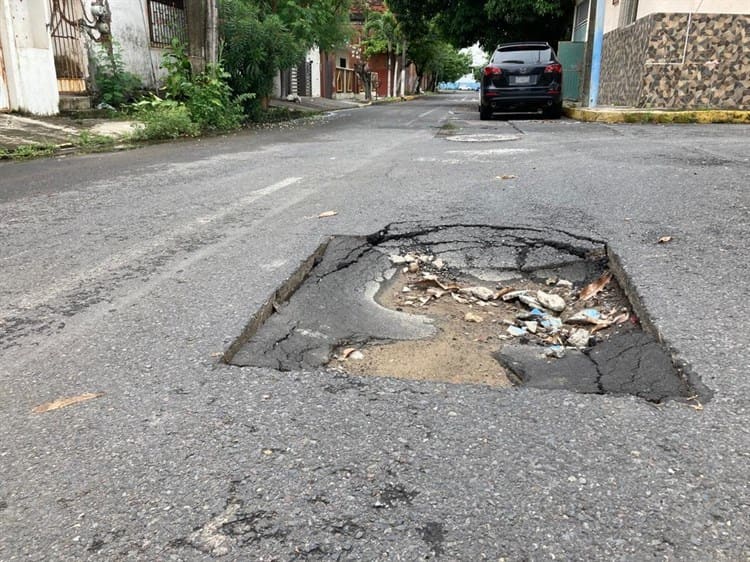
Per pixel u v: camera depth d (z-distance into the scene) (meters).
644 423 1.83
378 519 1.47
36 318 2.70
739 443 1.72
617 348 2.42
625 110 11.88
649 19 11.91
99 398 2.03
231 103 12.73
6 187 5.91
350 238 3.83
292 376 2.17
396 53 40.53
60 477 1.64
